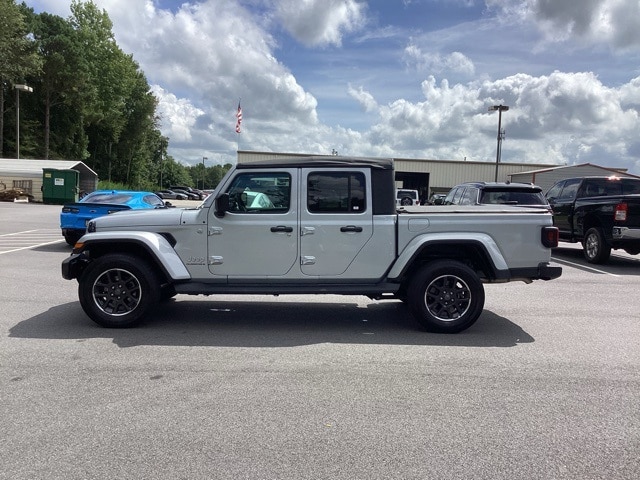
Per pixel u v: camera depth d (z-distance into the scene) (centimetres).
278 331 599
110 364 473
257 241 592
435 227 594
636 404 398
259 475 292
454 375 457
